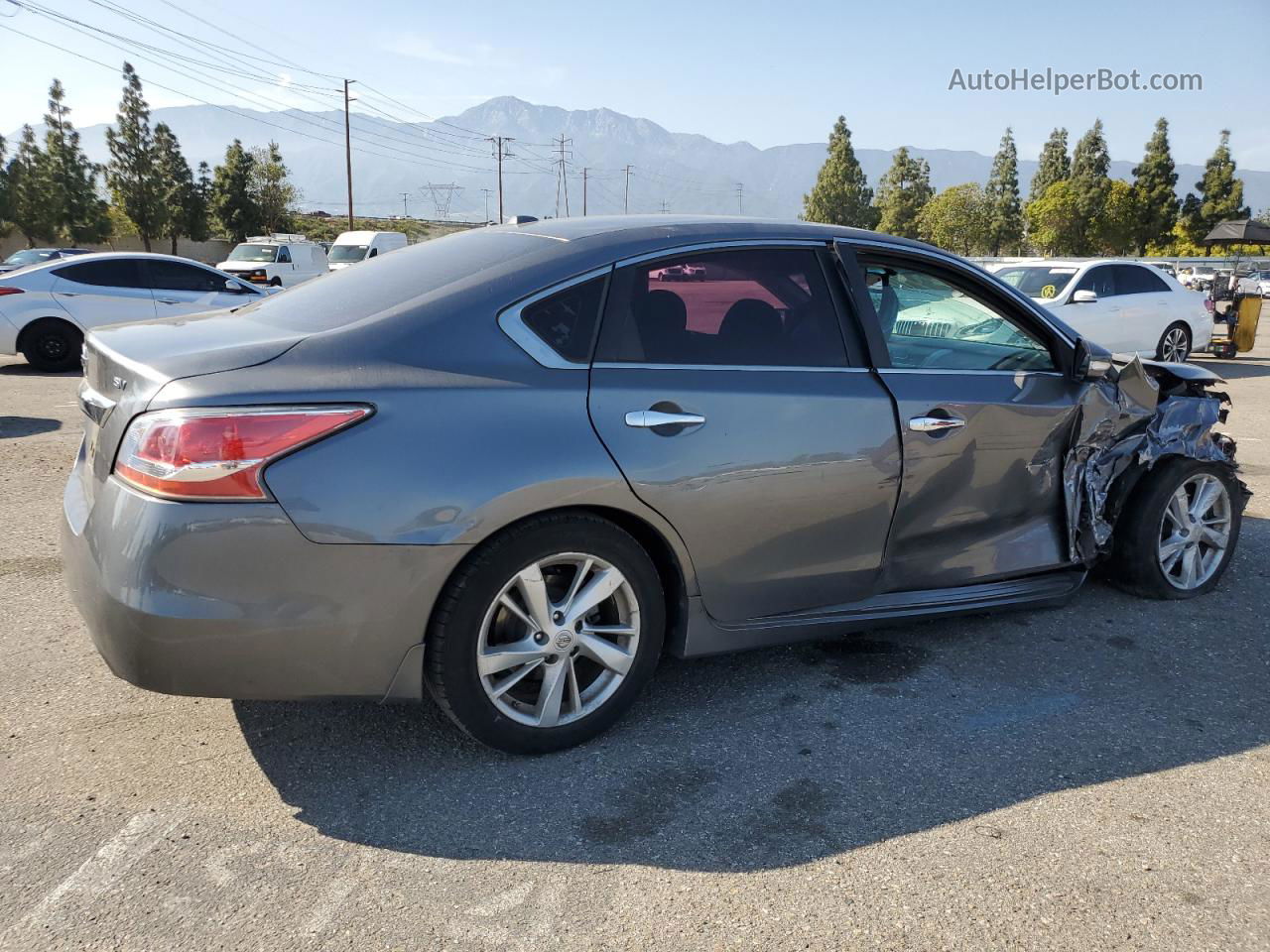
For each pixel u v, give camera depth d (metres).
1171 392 4.32
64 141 54.09
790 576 3.21
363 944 2.10
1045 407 3.69
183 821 2.55
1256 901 2.28
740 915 2.21
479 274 2.88
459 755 2.91
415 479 2.52
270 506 2.40
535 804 2.66
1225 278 15.57
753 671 3.52
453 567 2.61
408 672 2.63
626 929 2.16
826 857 2.44
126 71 54.41
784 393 3.07
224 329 2.92
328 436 2.45
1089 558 4.00
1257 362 15.30
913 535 3.46
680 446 2.86
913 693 3.36
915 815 2.62
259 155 64.81
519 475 2.61
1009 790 2.75
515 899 2.26
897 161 87.19
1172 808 2.67
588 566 2.84
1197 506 4.25
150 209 55.69
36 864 2.35
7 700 3.21
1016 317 3.79
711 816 2.61
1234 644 3.82
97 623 2.46
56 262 11.62
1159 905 2.26
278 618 2.44
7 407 8.94
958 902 2.26
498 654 2.75
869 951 2.10
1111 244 66.69
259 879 2.32
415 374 2.60
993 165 94.25
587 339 2.84
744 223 3.25
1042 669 3.56
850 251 3.37
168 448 2.36
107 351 2.72
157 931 2.13
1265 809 2.67
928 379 3.42
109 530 2.44
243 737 3.00
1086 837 2.53
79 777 2.75
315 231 85.50
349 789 2.72
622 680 2.97
